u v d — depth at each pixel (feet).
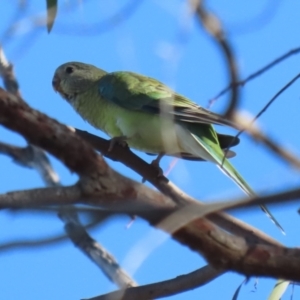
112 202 14.85
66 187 14.60
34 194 14.07
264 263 15.61
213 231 15.44
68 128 14.97
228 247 15.61
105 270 21.89
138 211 12.87
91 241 22.93
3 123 14.46
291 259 15.62
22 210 12.85
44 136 14.61
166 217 12.47
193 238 15.39
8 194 13.89
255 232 18.33
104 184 14.87
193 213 11.60
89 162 14.78
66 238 12.56
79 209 12.29
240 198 10.80
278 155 14.90
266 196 10.59
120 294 18.54
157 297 20.42
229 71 16.53
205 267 20.24
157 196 15.15
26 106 14.55
